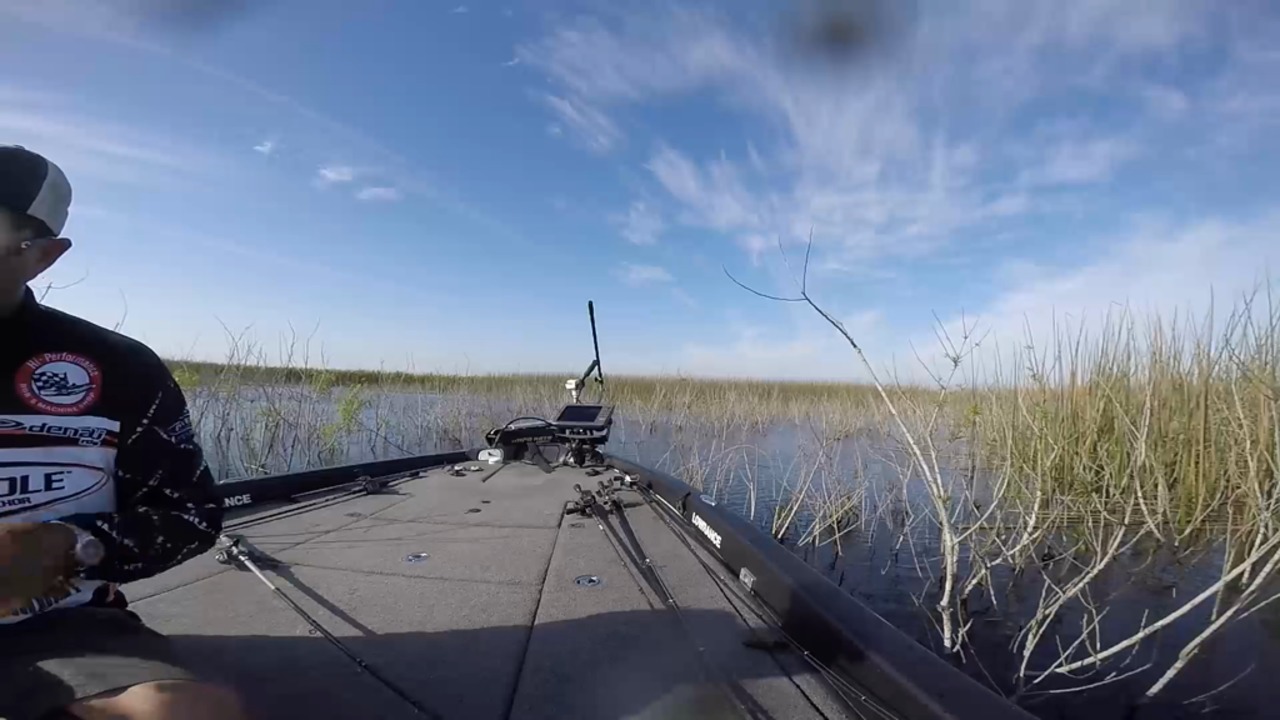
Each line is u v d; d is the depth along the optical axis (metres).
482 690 1.56
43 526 0.96
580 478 4.31
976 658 3.42
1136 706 2.95
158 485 1.16
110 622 1.08
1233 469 5.01
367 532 2.95
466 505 3.50
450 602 2.12
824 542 5.79
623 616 2.02
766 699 1.53
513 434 4.97
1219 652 3.46
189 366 8.88
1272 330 5.39
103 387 1.11
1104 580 4.62
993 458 6.95
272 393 9.43
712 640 1.86
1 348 1.05
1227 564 3.66
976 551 4.33
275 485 3.48
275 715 1.44
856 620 1.65
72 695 0.91
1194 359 6.16
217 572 2.38
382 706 1.49
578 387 5.61
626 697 1.54
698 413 13.59
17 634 1.01
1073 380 6.69
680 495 3.38
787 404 14.81
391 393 13.58
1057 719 2.85
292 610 2.04
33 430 1.04
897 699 1.35
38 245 1.00
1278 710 2.89
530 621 1.98
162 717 0.90
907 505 5.44
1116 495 5.35
